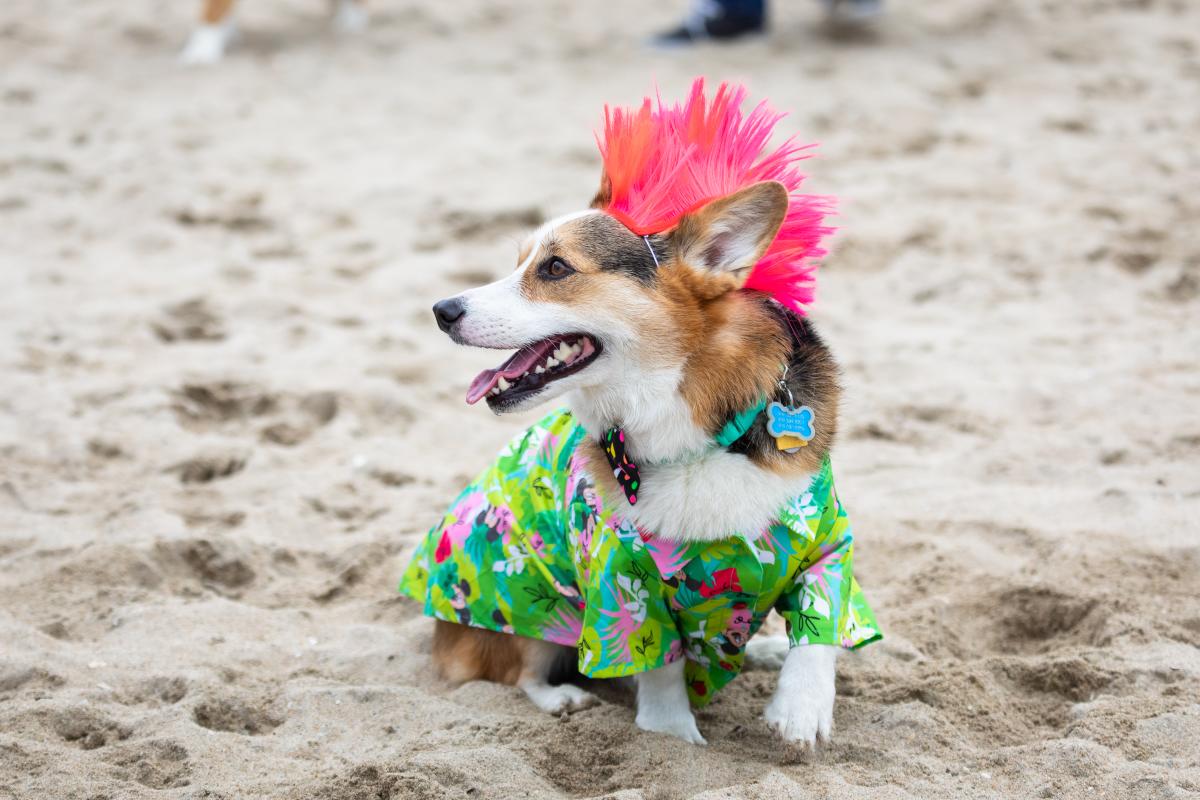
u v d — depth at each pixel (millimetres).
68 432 6953
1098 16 15586
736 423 4090
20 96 13820
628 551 4105
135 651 4941
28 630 4992
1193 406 6840
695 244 4133
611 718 4453
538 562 4461
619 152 4363
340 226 10406
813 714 4023
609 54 15000
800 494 4086
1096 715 4250
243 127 12836
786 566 4094
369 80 14383
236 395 7625
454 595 4699
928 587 5387
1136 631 4809
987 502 5980
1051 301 8516
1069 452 6473
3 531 5922
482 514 4637
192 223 10500
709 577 4074
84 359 7949
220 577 5738
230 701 4566
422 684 4840
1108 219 9789
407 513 6242
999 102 12688
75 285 9211
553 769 4125
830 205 4375
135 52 15641
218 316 8742
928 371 7578
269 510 6211
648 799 3934
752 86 13273
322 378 7746
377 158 11922
